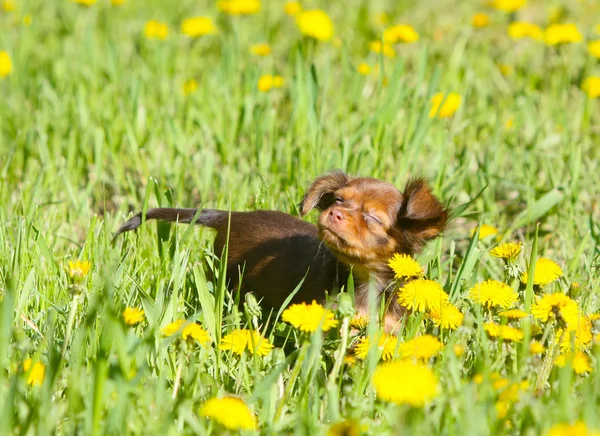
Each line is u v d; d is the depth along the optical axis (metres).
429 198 9.33
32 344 7.44
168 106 14.55
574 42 15.67
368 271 9.27
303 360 6.92
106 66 16.88
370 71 15.20
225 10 17.20
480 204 11.88
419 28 20.30
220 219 10.70
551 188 11.74
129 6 21.27
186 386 6.61
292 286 9.77
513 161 12.98
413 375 5.55
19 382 6.27
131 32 19.83
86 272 7.96
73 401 6.15
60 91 15.31
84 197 11.48
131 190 11.69
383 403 6.56
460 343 7.26
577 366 6.82
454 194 11.04
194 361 7.25
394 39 15.74
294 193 11.70
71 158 12.58
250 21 20.45
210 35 19.20
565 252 10.52
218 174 12.30
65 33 18.95
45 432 5.80
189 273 9.20
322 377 7.30
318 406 6.57
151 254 9.74
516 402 6.42
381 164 11.86
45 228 10.47
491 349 7.11
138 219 9.91
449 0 22.95
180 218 10.19
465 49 18.88
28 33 16.45
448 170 12.52
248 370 7.47
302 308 6.83
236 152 12.84
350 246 8.97
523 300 8.23
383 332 8.21
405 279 8.66
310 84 12.45
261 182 11.05
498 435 6.02
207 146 13.41
